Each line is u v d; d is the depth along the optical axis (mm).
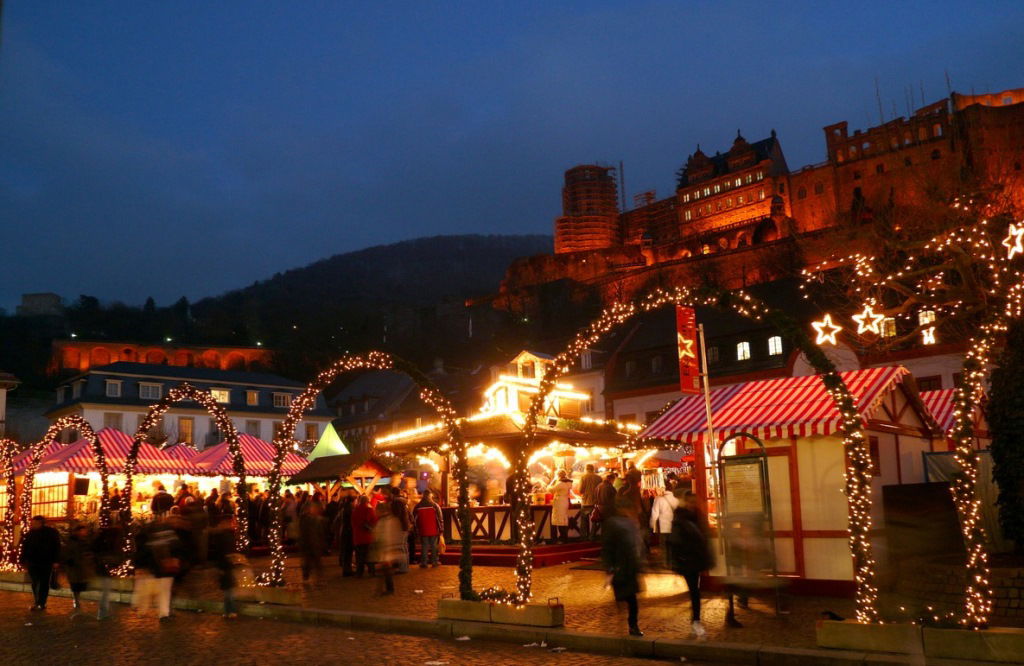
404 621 13523
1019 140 92562
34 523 17422
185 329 146375
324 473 27922
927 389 42094
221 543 15484
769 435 15156
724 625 12203
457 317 135500
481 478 26516
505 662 10695
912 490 15281
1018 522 13188
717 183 134375
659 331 56406
